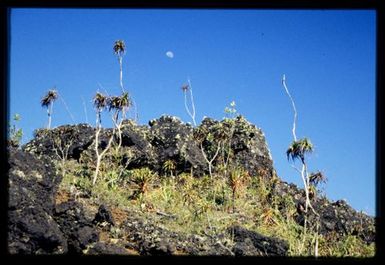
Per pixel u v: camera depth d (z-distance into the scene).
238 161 27.69
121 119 25.03
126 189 22.94
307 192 22.52
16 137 20.33
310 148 22.23
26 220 12.19
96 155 25.05
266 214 22.38
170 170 25.77
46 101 25.91
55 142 25.44
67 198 18.88
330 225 22.97
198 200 22.47
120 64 24.48
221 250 16.56
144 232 16.72
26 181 14.06
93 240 13.77
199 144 27.81
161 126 27.58
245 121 29.09
